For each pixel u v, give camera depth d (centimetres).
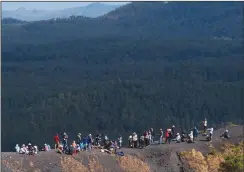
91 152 8906
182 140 10250
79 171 8262
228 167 8519
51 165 8175
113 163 8725
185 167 9194
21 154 8325
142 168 8850
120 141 10119
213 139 10312
